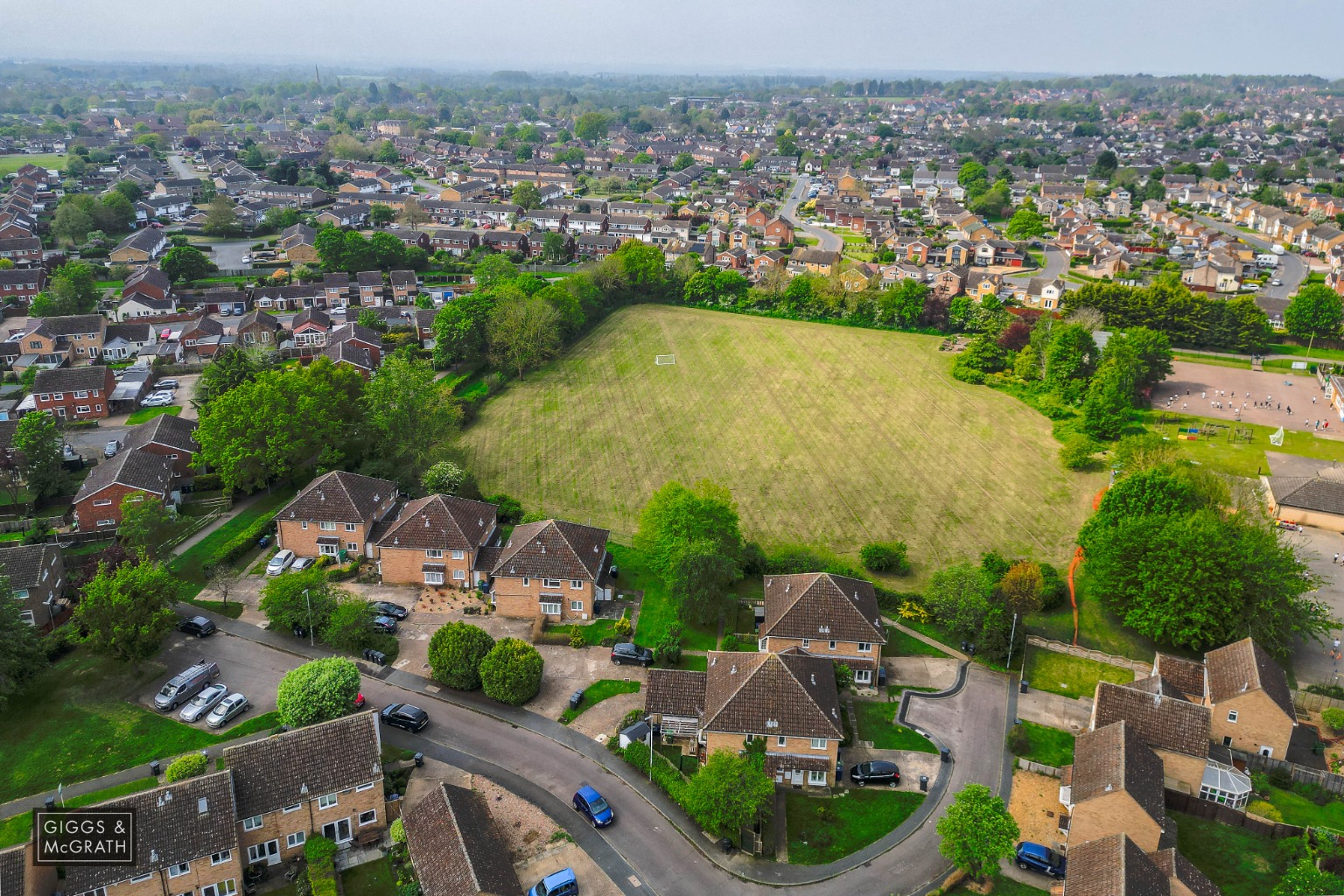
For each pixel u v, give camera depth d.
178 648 84.56
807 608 81.69
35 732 73.06
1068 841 63.97
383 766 69.75
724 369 170.00
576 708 78.06
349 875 61.03
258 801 60.31
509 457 132.00
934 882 61.28
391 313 188.75
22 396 145.62
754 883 61.03
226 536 105.19
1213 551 84.69
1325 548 107.19
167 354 165.00
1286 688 75.00
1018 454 135.25
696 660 85.06
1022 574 88.94
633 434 140.62
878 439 139.62
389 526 102.31
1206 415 149.88
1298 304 183.88
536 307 168.12
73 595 92.44
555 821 65.50
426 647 86.50
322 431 114.12
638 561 103.19
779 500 120.06
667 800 68.25
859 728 76.25
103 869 54.72
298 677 71.88
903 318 196.88
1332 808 68.06
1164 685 75.69
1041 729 76.69
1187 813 68.38
